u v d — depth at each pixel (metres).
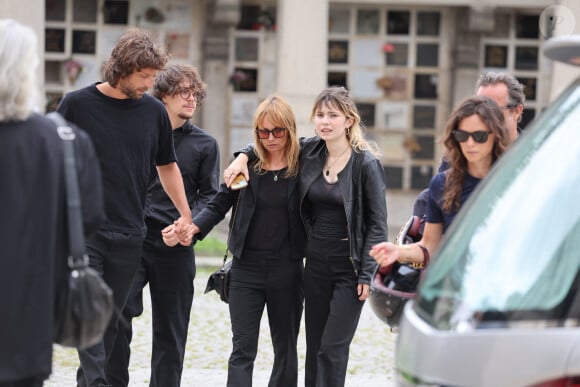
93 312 9.59
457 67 46.50
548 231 8.39
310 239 14.76
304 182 14.70
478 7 45.09
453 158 11.68
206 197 16.33
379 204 14.46
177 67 16.06
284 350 15.35
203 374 19.72
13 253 9.22
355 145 14.62
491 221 8.73
